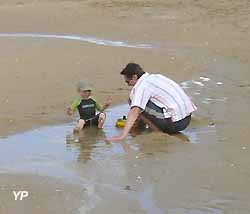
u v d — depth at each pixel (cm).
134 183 1155
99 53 2575
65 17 4134
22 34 3425
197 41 3177
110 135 1484
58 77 2092
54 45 2770
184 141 1435
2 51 2597
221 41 3162
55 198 1063
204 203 1064
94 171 1218
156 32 3494
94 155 1322
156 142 1416
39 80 2042
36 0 4919
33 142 1416
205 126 1568
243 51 2812
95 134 1494
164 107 1478
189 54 2700
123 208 1034
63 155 1320
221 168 1241
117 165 1256
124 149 1369
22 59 2397
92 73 2180
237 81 2153
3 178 1161
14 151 1345
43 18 4122
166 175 1199
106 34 3444
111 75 2155
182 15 4016
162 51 2756
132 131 1518
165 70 2309
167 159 1297
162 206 1047
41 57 2447
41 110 1684
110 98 1727
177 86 1516
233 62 2519
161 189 1126
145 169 1233
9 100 1777
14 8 4603
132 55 2572
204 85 2077
